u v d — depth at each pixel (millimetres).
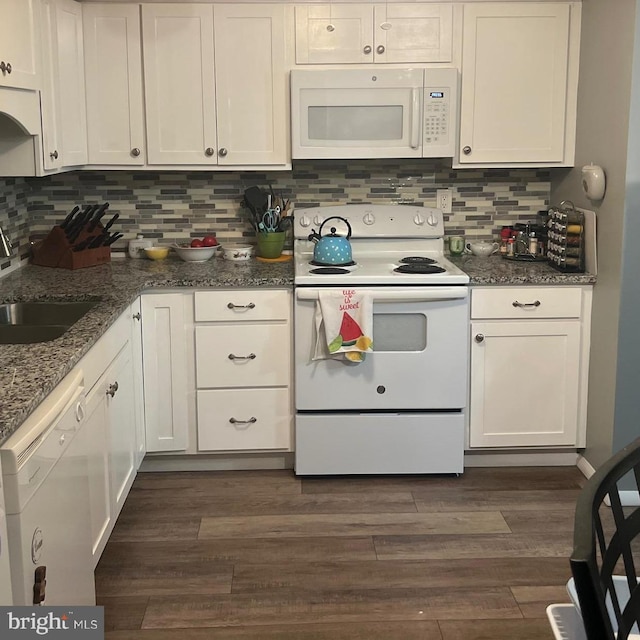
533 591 2775
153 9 3668
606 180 3459
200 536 3160
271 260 4000
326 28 3693
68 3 3471
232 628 2574
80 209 4125
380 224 4027
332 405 3605
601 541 1272
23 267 3871
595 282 3594
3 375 2080
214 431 3688
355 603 2709
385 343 3580
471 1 3693
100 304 3021
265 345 3619
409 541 3117
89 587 2348
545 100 3783
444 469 3684
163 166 3799
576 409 3723
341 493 3549
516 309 3625
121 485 3102
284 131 3781
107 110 3742
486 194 4172
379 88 3689
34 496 1801
